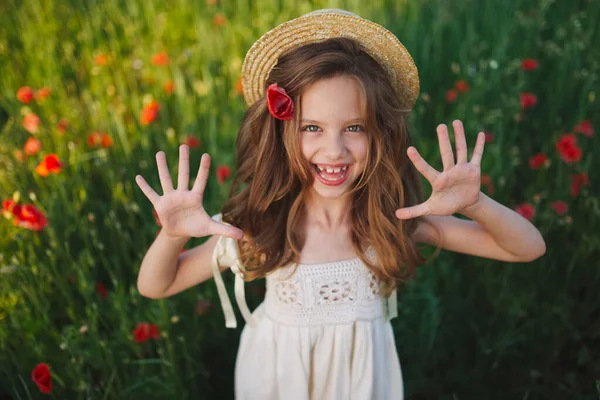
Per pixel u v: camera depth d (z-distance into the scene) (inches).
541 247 63.9
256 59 61.9
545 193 99.8
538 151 120.4
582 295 98.4
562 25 141.3
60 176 104.6
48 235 94.7
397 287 68.7
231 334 92.3
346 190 59.9
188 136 114.7
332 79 55.7
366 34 59.7
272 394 66.9
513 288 93.4
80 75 142.8
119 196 99.2
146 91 138.3
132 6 158.6
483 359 90.1
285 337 65.0
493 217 60.3
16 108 129.6
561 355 93.9
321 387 66.2
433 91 128.6
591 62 125.1
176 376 78.6
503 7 142.5
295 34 59.7
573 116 122.3
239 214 65.8
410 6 150.9
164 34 154.9
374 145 60.7
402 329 88.7
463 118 114.9
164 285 62.7
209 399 87.7
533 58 131.8
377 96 58.4
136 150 116.8
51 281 90.4
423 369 88.1
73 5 168.6
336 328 64.4
